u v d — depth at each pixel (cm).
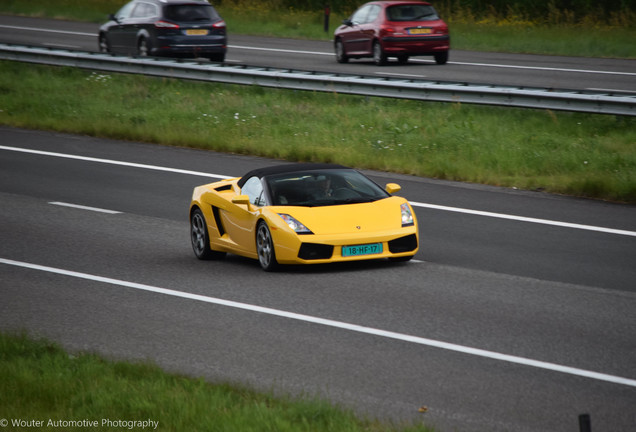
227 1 14900
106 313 2755
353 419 1783
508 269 3186
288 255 3097
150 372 2119
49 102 7700
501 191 4684
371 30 8806
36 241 3853
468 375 2098
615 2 12688
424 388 2023
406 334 2431
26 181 5244
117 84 8162
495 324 2503
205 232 3503
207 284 3069
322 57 9819
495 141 5606
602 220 3978
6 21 13775
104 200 4709
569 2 12862
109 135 6675
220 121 6694
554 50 10419
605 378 2053
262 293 2909
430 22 8800
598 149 5259
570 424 1800
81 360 2208
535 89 6025
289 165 3503
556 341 2336
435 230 3878
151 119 6944
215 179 5156
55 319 2711
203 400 1859
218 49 8588
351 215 3161
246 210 3303
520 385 2023
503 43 10969
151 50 8469
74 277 3231
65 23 13562
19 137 6706
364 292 2880
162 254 3606
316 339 2414
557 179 4766
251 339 2439
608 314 2591
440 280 3023
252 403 1877
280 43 11381
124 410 1848
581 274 3100
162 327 2586
